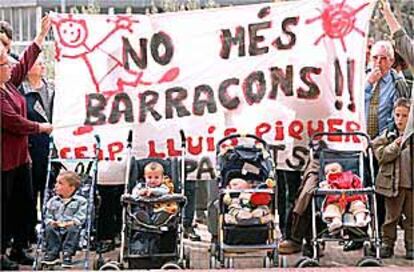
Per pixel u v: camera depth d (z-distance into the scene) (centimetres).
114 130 689
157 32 691
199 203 766
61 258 607
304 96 684
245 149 644
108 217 693
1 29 636
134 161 641
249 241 606
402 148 658
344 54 684
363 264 620
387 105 702
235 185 620
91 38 689
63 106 686
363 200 624
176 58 691
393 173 658
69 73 688
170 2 993
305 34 684
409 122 641
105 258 673
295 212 652
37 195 696
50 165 641
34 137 689
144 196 612
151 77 691
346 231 619
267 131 687
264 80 687
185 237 756
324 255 696
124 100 691
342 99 684
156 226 609
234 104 689
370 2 681
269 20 686
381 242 675
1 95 615
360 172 646
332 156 651
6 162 621
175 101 691
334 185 624
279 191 699
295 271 585
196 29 689
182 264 609
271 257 617
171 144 689
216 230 644
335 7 682
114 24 691
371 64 729
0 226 618
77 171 646
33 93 689
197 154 688
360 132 662
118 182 686
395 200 667
